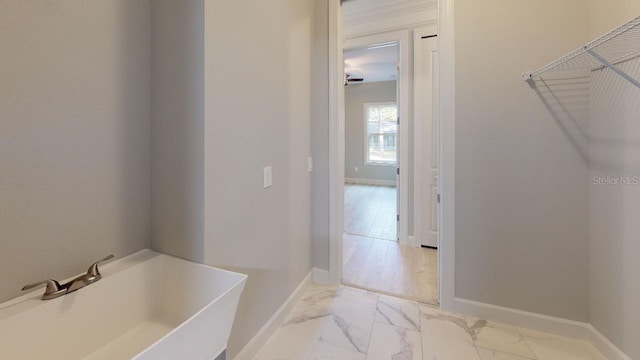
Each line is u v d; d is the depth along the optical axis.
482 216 1.93
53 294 0.90
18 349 0.81
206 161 1.23
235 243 1.45
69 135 1.01
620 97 1.46
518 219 1.85
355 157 8.95
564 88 1.72
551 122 1.75
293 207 2.08
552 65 1.54
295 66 2.05
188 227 1.27
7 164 0.86
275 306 1.84
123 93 1.19
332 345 1.70
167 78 1.27
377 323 1.92
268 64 1.69
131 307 1.13
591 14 1.63
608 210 1.56
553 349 1.67
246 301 1.55
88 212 1.08
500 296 1.92
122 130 1.20
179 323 1.17
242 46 1.45
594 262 1.68
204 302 1.18
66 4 0.98
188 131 1.24
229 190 1.39
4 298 0.87
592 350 1.66
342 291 2.34
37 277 0.94
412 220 3.41
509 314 1.90
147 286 1.20
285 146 1.94
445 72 1.96
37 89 0.92
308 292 2.31
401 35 3.22
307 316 1.99
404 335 1.79
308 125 2.32
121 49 1.18
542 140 1.78
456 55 1.93
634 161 1.38
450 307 2.04
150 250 1.33
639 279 1.37
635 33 1.32
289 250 2.03
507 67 1.82
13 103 0.86
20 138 0.89
